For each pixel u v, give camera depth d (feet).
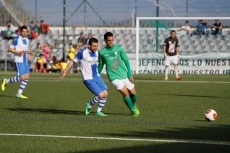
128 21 285.43
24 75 143.23
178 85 188.96
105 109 117.19
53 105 125.18
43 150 69.87
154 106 122.62
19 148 71.20
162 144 73.56
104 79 223.51
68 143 74.59
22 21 298.76
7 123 94.02
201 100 136.77
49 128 88.22
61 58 286.05
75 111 113.39
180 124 93.20
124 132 84.07
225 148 70.69
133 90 104.83
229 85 188.55
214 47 265.95
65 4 285.23
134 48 278.87
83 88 174.91
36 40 292.20
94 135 81.25
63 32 278.26
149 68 262.47
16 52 141.59
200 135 81.10
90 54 104.94
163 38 272.31
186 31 269.44
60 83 196.75
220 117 102.99
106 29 288.30
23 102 131.85
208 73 260.21
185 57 260.62
